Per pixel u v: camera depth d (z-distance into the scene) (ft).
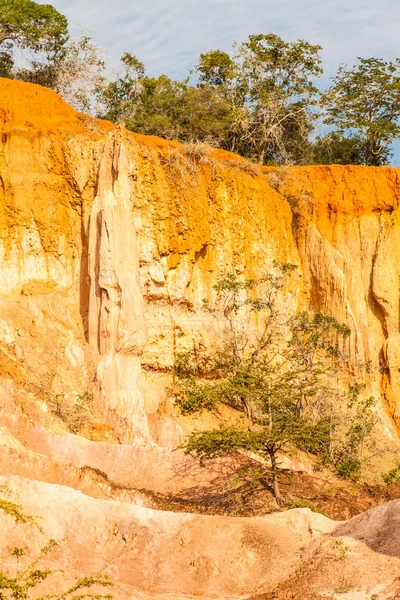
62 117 157.58
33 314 143.84
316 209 183.11
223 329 159.22
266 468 131.34
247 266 167.73
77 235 150.82
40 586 96.27
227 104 204.13
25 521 101.50
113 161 150.10
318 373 149.38
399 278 179.73
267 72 212.02
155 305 154.40
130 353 143.84
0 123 152.25
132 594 98.63
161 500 121.39
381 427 166.61
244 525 107.76
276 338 165.89
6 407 128.26
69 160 151.74
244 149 210.18
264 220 172.24
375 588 97.04
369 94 217.36
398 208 184.55
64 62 202.18
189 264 158.40
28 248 149.18
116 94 207.21
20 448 123.34
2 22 192.03
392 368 173.68
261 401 136.15
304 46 211.20
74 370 140.46
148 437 137.18
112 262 144.77
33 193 150.30
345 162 218.59
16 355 137.49
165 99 202.08
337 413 157.58
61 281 149.28
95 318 144.36
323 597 96.58
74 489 113.39
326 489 134.92
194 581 102.68
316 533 107.76
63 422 131.85
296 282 176.14
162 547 106.22
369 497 137.39
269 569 103.24
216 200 164.66
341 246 181.78
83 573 101.30
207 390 141.08
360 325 175.22
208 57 213.05
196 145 164.96
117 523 108.27
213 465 129.70
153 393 148.15
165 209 156.25
